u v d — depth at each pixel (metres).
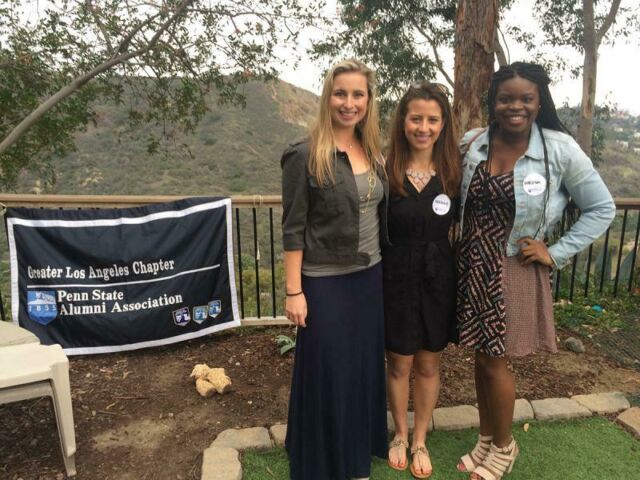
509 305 1.92
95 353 3.34
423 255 2.03
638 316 3.97
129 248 3.29
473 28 4.55
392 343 2.12
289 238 1.84
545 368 3.18
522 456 2.36
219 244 3.48
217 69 7.48
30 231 3.21
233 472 2.19
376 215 1.97
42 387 2.11
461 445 2.45
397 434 2.34
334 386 1.96
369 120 1.87
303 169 1.77
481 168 1.93
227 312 3.57
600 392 2.91
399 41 11.03
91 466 2.30
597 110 11.38
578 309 4.00
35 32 6.94
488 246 1.92
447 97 1.95
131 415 2.71
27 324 3.24
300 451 2.06
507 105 1.79
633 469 2.27
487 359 2.03
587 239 1.87
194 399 2.86
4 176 8.12
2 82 6.95
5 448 2.41
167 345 3.53
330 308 1.90
